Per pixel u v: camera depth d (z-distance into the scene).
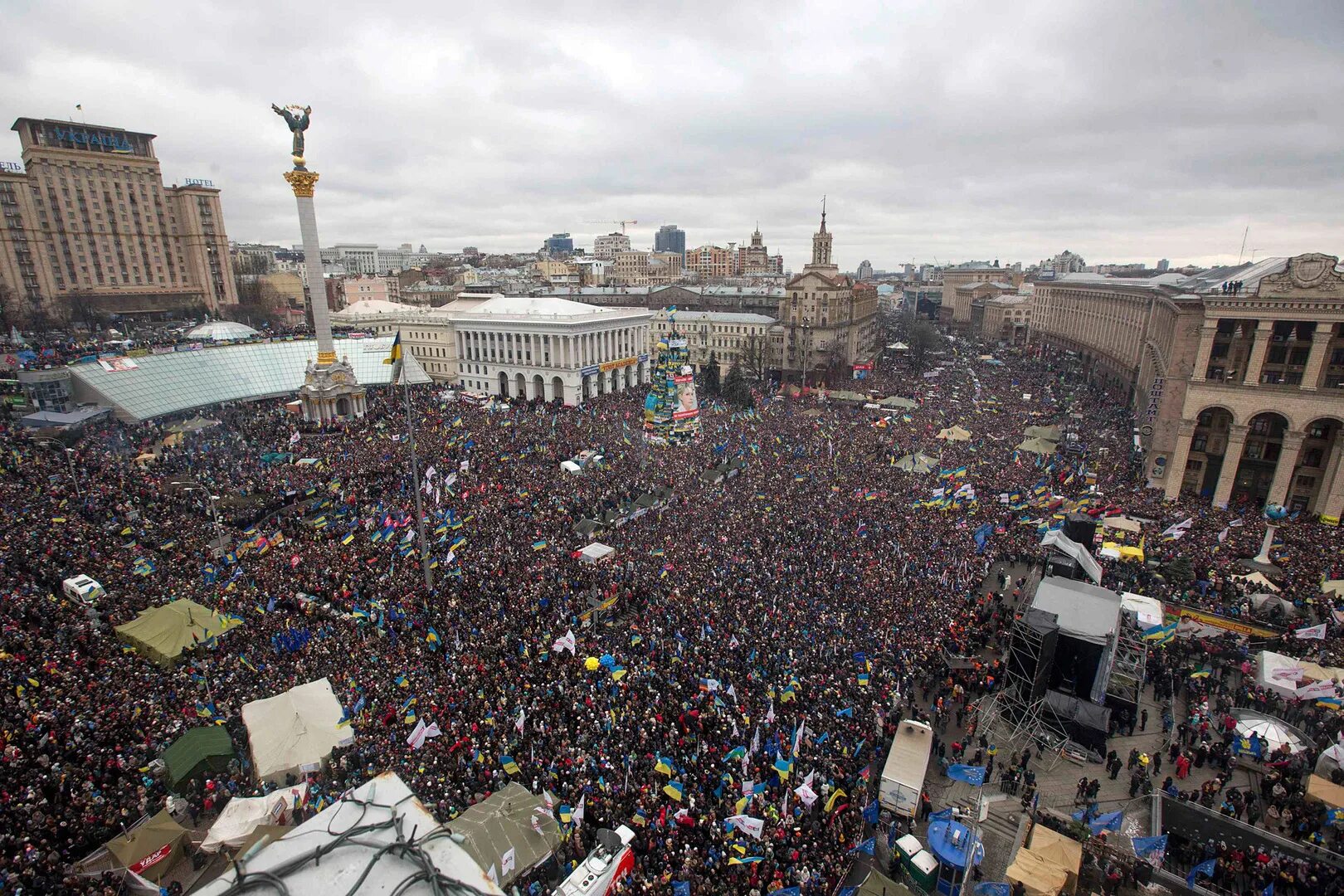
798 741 31.16
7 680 32.03
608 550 52.91
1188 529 59.91
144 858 24.81
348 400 104.19
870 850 29.00
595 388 132.88
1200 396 69.88
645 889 24.11
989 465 75.38
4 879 21.89
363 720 32.88
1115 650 40.03
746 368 149.50
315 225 98.50
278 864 8.52
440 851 8.73
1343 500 64.88
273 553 50.12
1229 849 28.08
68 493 55.28
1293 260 64.19
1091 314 157.88
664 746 31.86
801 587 46.66
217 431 82.19
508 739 31.75
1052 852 26.72
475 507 59.09
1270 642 42.88
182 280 186.00
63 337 135.62
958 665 40.66
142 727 31.47
